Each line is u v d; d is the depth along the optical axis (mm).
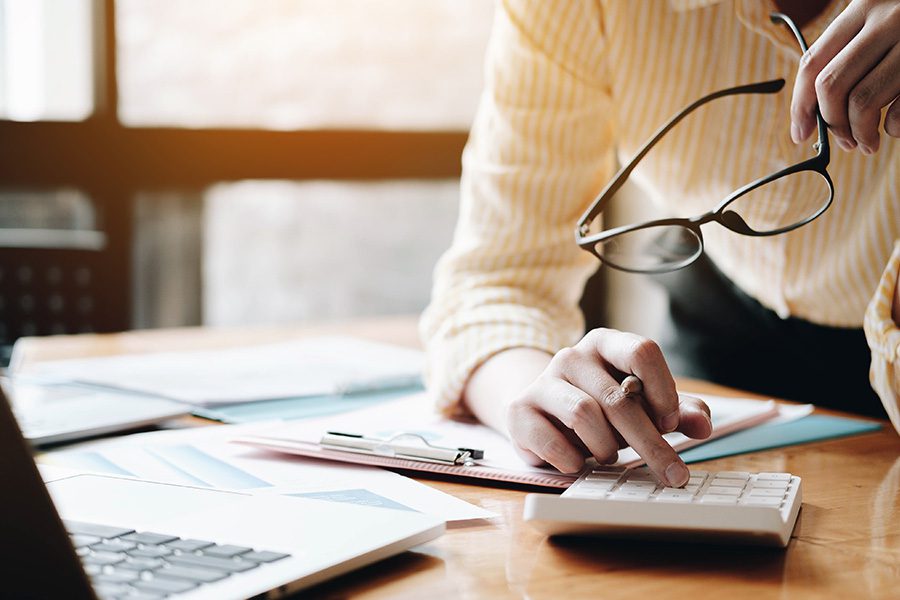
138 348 1477
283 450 843
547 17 1080
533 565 597
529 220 1115
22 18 2375
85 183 2387
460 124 2723
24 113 2393
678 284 1457
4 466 447
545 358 958
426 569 590
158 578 508
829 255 1107
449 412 995
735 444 899
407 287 2725
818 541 637
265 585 507
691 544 631
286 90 2578
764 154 1068
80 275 2014
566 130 1108
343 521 618
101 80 2400
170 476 788
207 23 2492
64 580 450
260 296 2592
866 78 713
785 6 997
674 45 1073
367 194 2643
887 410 909
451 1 2676
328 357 1360
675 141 1124
